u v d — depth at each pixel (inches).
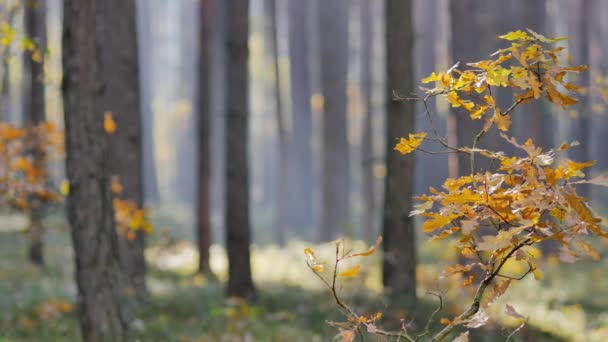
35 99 622.2
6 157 353.1
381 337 116.0
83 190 276.1
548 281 614.2
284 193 1221.1
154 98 2667.3
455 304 397.4
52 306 387.2
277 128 1216.8
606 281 624.4
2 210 377.7
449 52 583.8
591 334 416.5
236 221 507.5
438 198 104.5
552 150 100.0
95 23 274.7
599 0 1549.0
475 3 564.4
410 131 476.7
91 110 275.6
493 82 102.6
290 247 1198.9
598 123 1562.5
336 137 1218.0
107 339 279.7
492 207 101.6
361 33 1304.1
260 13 2069.4
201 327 377.7
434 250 759.7
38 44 314.5
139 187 456.8
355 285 462.9
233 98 514.0
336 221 1202.0
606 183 92.8
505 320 418.6
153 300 455.5
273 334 369.7
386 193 483.8
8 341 315.6
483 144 486.6
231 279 502.3
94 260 278.7
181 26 2335.1
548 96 101.7
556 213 99.6
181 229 1437.0
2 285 481.7
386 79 480.1
